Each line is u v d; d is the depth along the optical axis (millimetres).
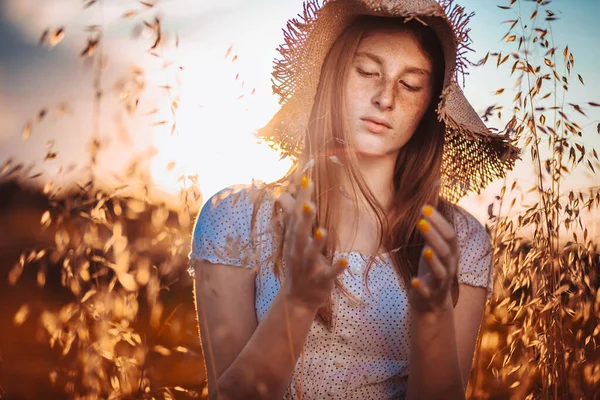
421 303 1734
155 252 2064
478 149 2482
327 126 2121
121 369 2172
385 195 2221
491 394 2613
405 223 2172
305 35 2203
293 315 1698
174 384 3611
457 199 2537
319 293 1673
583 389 2369
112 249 2111
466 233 2268
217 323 2053
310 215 1566
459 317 2223
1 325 4602
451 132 2432
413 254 2148
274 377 1753
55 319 2229
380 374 2094
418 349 1801
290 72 2254
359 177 2105
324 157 2113
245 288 2082
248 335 2064
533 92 2316
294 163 2312
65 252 2086
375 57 2098
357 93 2111
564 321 2535
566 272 2354
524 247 2393
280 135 2363
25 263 2125
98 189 2031
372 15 2125
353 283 2092
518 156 2385
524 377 2436
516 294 2486
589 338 2350
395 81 2104
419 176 2238
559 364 2350
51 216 2072
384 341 2090
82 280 2125
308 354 2066
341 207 2160
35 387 3535
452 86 2084
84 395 2203
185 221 2004
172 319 2381
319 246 1588
